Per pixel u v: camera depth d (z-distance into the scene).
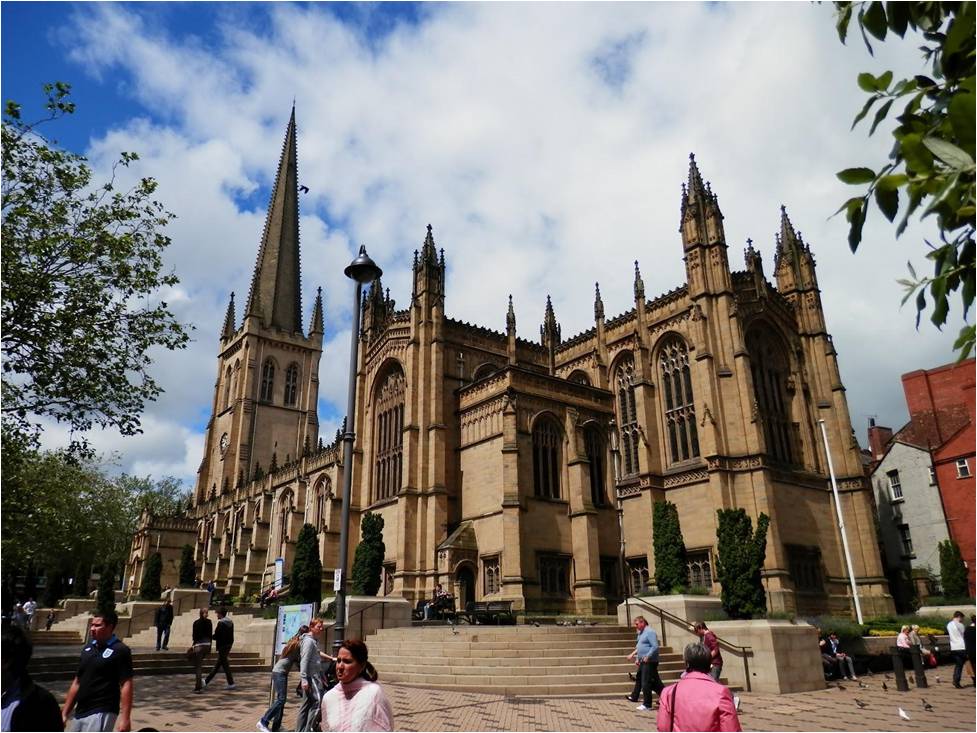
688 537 51.00
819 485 53.97
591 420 57.69
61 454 33.34
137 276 31.16
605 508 56.12
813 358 58.84
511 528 49.25
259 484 90.81
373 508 61.84
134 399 31.53
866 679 32.19
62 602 68.50
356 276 23.06
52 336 29.16
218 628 27.97
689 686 8.70
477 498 54.22
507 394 53.38
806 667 28.47
